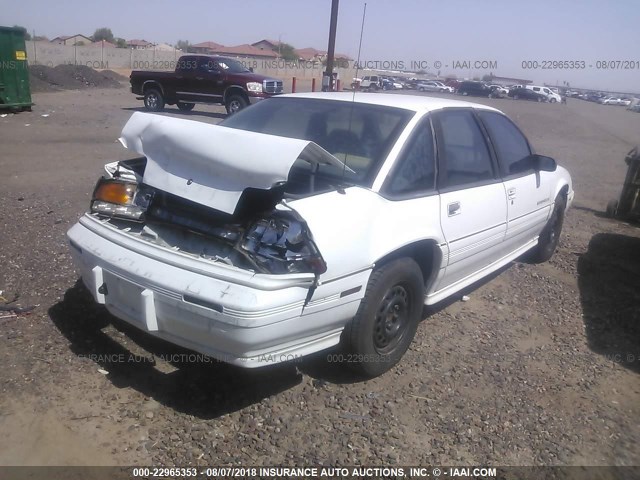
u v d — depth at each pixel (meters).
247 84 19.06
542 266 6.14
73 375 3.52
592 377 3.96
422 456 3.07
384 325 3.65
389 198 3.60
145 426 3.14
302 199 3.20
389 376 3.79
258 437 3.11
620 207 8.01
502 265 5.20
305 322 3.10
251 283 2.89
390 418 3.36
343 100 4.30
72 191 7.86
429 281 4.11
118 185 3.67
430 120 4.10
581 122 29.00
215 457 2.95
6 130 13.75
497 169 4.78
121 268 3.23
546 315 4.90
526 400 3.63
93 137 13.43
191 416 3.25
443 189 4.07
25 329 3.98
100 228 3.54
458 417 3.41
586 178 12.45
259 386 3.57
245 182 3.04
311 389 3.58
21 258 5.18
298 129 4.16
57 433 3.04
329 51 15.05
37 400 3.27
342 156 3.82
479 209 4.38
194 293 2.93
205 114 20.47
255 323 2.86
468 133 4.55
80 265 3.60
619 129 26.77
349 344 3.51
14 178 8.50
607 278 5.89
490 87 48.50
